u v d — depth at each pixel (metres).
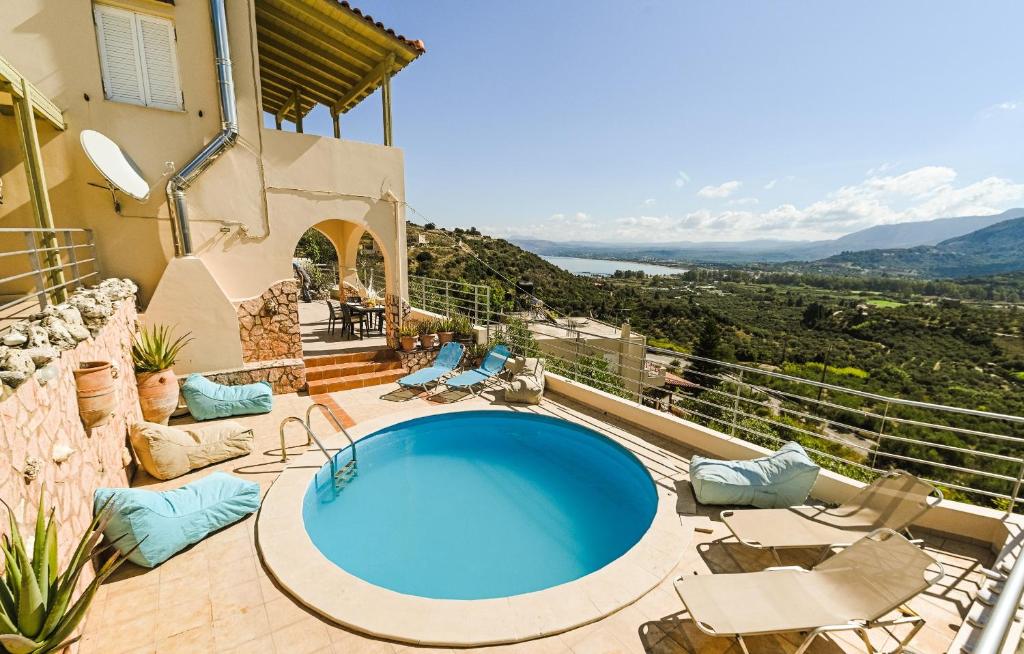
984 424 24.20
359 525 5.36
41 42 6.37
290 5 7.95
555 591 3.71
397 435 7.31
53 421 3.28
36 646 2.37
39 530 2.47
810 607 3.11
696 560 4.18
